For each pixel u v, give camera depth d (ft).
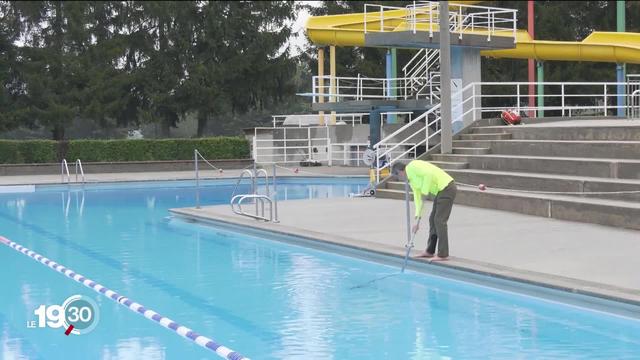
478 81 82.79
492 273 31.73
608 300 27.07
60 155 116.67
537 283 29.71
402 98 101.65
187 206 71.61
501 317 27.27
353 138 115.44
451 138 67.51
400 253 37.22
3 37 142.51
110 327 26.68
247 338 24.99
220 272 37.14
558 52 103.30
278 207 59.88
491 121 74.69
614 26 159.33
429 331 25.46
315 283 33.88
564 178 52.31
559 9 153.48
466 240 40.52
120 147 119.14
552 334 24.86
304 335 25.21
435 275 34.81
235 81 157.07
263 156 117.29
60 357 23.15
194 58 153.69
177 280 35.27
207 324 26.94
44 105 144.25
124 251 44.50
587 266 32.53
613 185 48.42
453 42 78.33
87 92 143.02
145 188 93.20
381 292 31.71
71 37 145.69
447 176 34.71
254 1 156.15
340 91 160.86
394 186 66.44
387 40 77.61
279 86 162.09
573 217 46.98
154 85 149.69
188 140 121.80
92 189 91.91
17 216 64.08
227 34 151.53
